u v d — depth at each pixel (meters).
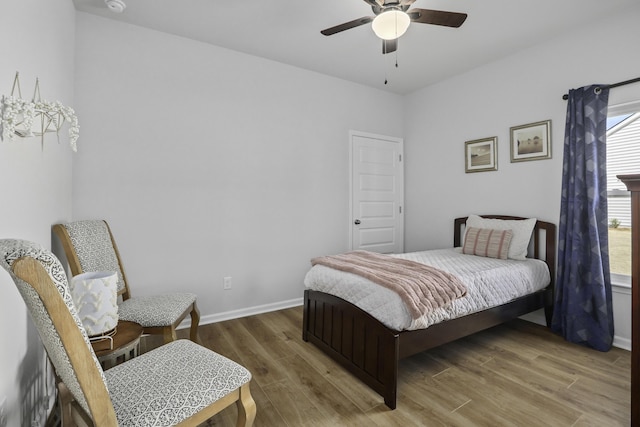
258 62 3.19
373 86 4.04
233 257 3.08
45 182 1.68
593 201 2.49
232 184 3.06
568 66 2.76
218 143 2.98
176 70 2.78
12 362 1.19
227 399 1.18
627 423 1.58
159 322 1.80
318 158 3.61
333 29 2.09
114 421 0.90
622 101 2.46
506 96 3.23
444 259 2.86
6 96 1.18
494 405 1.74
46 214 1.71
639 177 1.35
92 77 2.45
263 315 3.16
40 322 0.88
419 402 1.77
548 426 1.56
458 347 2.47
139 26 2.63
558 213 2.84
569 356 2.31
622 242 2.55
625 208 2.54
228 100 3.03
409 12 1.92
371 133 4.05
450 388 1.91
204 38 2.84
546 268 2.82
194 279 2.88
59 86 1.98
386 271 2.14
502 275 2.43
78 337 0.83
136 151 2.62
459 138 3.69
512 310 2.47
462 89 3.64
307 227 3.54
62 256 2.08
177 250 2.80
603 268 2.46
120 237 2.57
